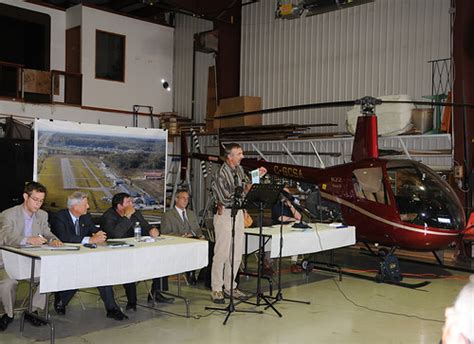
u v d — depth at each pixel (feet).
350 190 22.25
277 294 17.42
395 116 27.73
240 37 40.01
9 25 40.42
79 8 39.93
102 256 13.05
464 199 25.59
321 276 22.25
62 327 14.28
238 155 16.70
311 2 26.58
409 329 14.88
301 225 19.49
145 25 43.45
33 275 12.89
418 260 25.21
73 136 26.30
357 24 32.63
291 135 34.01
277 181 26.14
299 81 35.94
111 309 15.21
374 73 31.81
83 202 15.30
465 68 25.94
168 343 13.17
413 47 30.01
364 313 16.51
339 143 31.78
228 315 15.23
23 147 27.35
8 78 40.73
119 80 41.88
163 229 19.11
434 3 29.14
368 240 22.03
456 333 4.04
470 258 25.22
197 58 43.32
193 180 40.88
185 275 20.10
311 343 13.52
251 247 17.75
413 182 21.02
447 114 26.91
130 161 28.40
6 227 14.05
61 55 41.06
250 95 39.19
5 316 13.92
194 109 43.68
